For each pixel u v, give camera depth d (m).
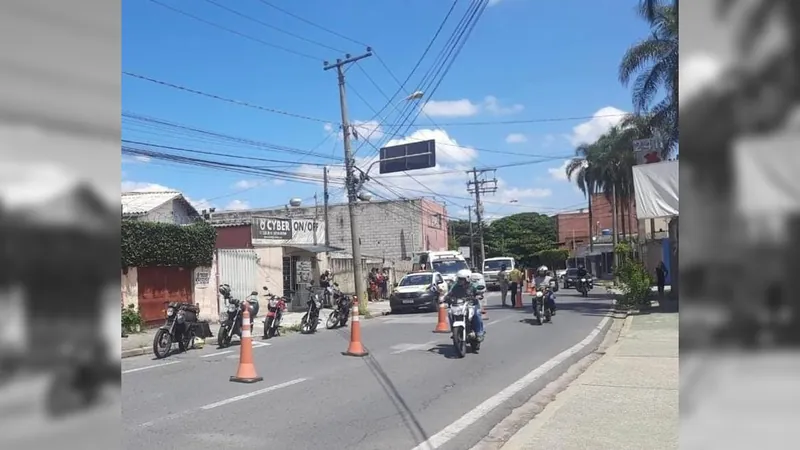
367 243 48.47
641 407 6.75
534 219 85.75
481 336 11.95
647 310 20.48
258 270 24.09
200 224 20.31
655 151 23.81
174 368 10.95
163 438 6.24
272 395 8.32
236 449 5.86
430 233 51.28
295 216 49.72
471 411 7.34
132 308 17.09
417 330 16.62
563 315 20.14
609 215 82.50
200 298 20.09
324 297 20.80
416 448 5.90
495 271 41.44
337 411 7.36
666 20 22.88
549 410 6.89
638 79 24.27
